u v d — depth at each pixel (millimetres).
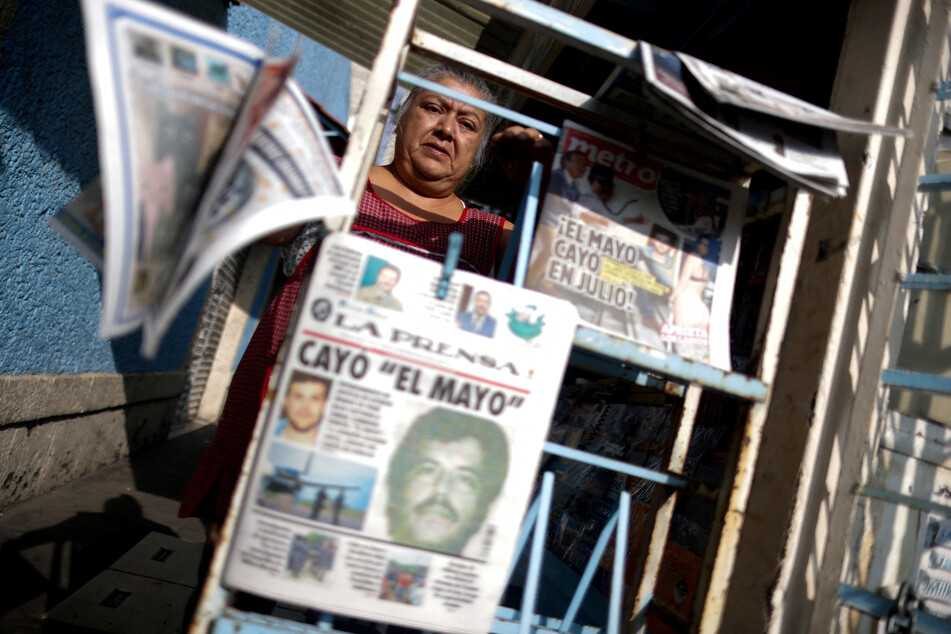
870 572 1323
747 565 1406
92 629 1853
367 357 981
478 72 1170
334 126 2186
